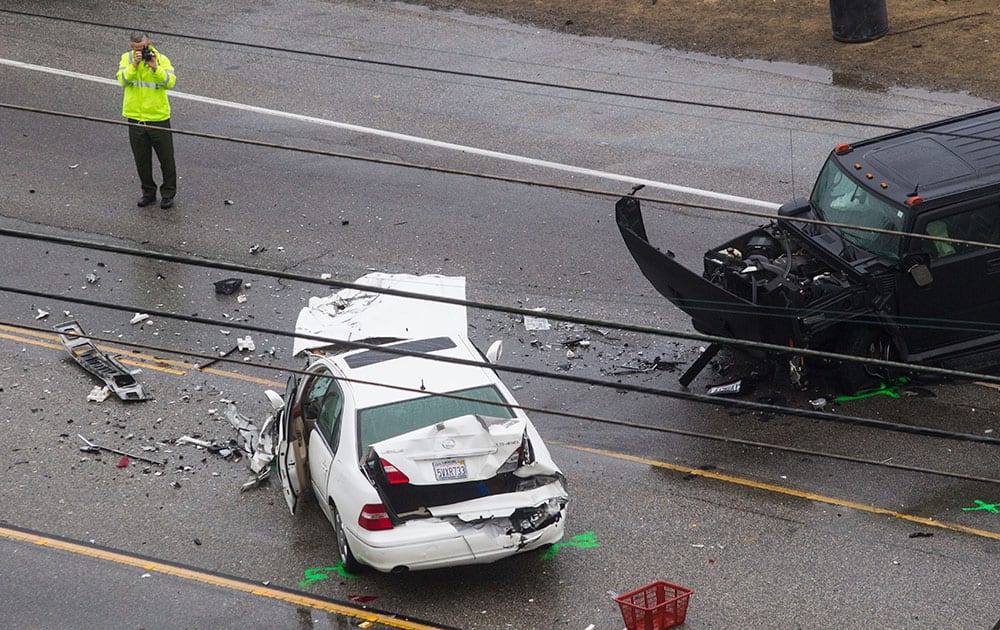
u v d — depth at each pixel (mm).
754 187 52312
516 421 29344
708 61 65375
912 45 65250
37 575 30969
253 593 30141
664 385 39562
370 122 59531
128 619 29266
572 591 30000
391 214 51438
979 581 29953
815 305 36531
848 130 56719
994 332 38281
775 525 32562
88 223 50469
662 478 34938
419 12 73688
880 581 30078
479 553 28641
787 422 37281
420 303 37719
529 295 45094
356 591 30078
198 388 39625
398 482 28484
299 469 32312
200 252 48250
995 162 37812
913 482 34219
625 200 38281
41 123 59438
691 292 37344
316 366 33969
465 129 58656
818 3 71875
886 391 38594
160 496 34188
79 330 42656
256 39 69062
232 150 57031
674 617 28453
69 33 69500
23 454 36094
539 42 68688
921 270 36375
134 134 50312
